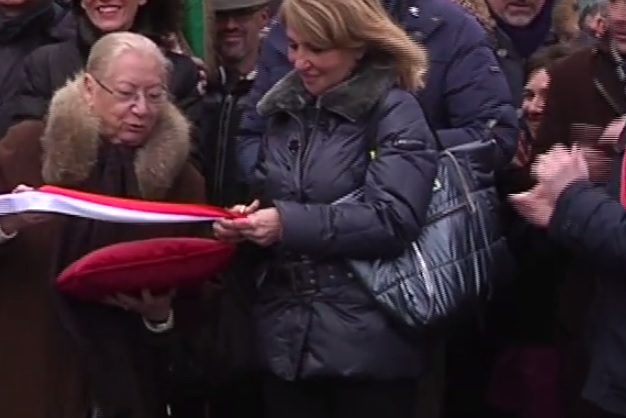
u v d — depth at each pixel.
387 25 4.82
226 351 5.02
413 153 4.77
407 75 4.88
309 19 4.70
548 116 5.70
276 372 4.89
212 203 5.85
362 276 4.79
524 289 6.04
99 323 4.66
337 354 4.80
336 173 4.79
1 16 5.86
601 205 4.47
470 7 6.52
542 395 5.98
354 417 4.92
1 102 5.77
